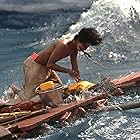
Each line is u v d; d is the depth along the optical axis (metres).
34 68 6.85
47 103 6.50
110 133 5.63
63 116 6.05
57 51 6.62
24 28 17.83
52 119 6.04
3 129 5.38
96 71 9.34
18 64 11.08
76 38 6.67
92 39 6.56
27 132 5.71
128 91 7.16
